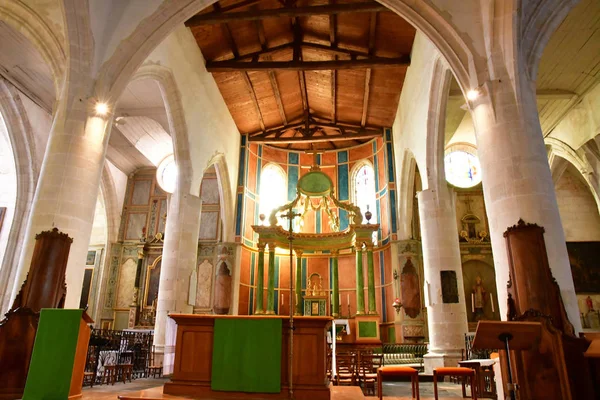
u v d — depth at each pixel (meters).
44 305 7.71
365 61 14.77
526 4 8.93
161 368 11.99
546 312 6.90
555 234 7.45
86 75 9.37
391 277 17.83
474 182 18.17
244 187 19.34
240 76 16.25
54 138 8.87
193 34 13.88
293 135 21.97
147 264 19.77
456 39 9.19
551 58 12.23
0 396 6.81
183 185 13.53
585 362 6.61
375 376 8.78
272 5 13.64
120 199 20.89
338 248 17.41
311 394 5.78
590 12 10.53
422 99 13.44
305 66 14.74
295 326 6.09
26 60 13.09
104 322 19.19
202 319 6.25
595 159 14.83
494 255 8.00
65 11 9.21
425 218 13.09
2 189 18.31
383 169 19.67
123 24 10.07
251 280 19.11
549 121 15.43
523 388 6.68
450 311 12.06
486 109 8.49
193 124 13.92
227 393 5.86
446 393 9.23
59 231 8.32
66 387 6.08
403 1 9.59
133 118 16.92
